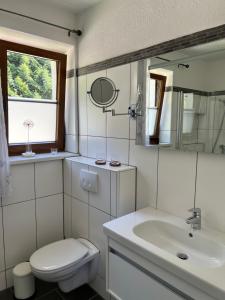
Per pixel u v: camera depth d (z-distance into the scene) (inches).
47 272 59.8
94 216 71.6
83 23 80.1
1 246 73.0
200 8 48.9
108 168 65.4
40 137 87.7
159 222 55.8
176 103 54.6
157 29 57.4
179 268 37.9
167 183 58.9
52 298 72.2
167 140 57.1
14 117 79.9
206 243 48.1
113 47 69.6
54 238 85.6
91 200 72.2
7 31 70.2
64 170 83.7
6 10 67.3
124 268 49.9
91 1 73.2
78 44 83.2
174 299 40.4
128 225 52.9
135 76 63.7
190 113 52.0
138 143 63.8
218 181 49.2
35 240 80.7
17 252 76.8
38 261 63.1
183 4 51.7
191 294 37.5
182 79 52.9
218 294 33.3
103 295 72.2
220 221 49.8
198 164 52.2
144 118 61.9
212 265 45.4
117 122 70.6
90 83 79.1
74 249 69.1
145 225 55.0
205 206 51.9
